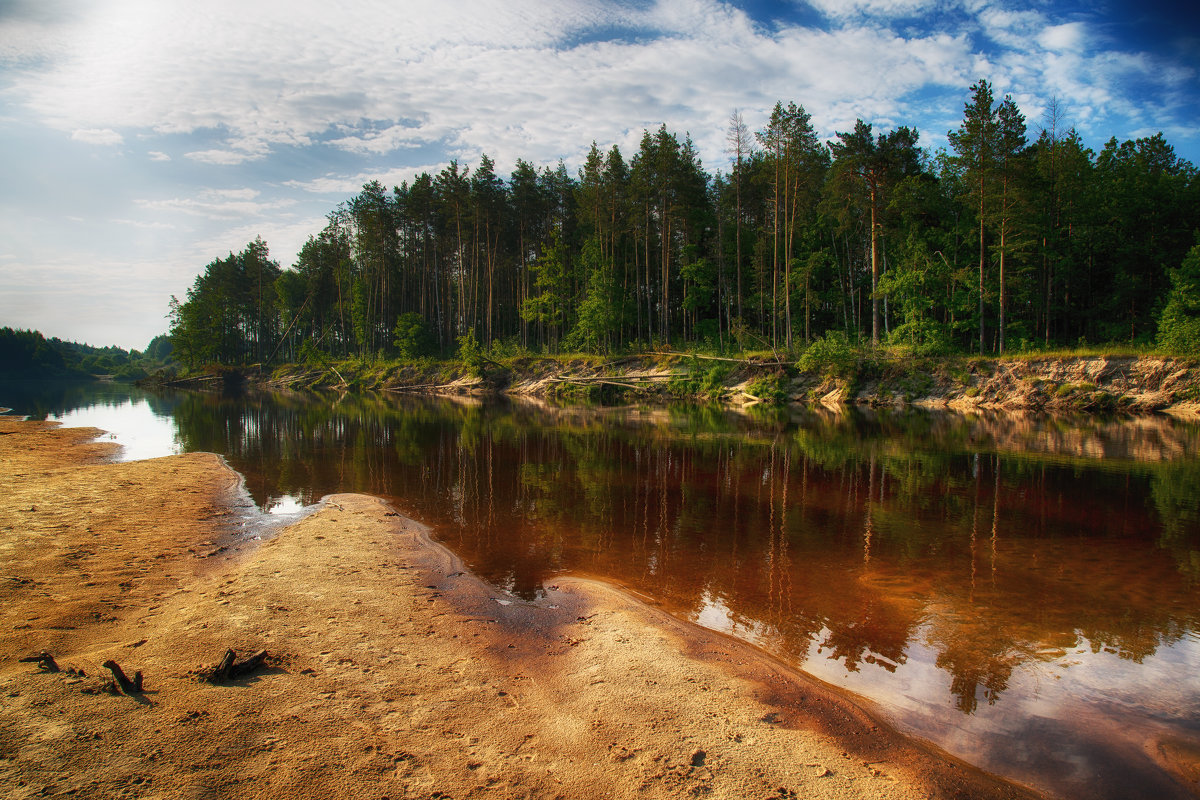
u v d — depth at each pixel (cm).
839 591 771
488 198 5516
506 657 579
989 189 3453
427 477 1578
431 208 6231
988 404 3200
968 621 675
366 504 1251
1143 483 1383
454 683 519
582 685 525
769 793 384
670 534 1043
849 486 1416
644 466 1717
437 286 6750
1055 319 4259
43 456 1922
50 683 463
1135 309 3956
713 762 416
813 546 965
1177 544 948
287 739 412
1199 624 661
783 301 4384
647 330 6038
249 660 512
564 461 1819
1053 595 746
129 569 816
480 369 5584
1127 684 540
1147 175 3934
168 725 415
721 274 5094
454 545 981
